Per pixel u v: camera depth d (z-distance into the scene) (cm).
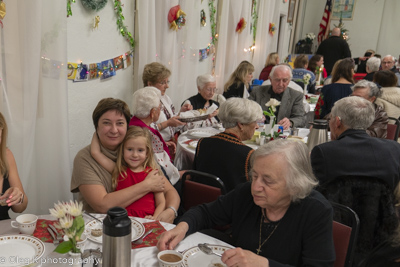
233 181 197
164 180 182
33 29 213
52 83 238
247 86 463
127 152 176
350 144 181
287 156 123
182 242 136
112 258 99
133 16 353
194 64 475
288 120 340
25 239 125
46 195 252
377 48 1030
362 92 285
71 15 269
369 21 1022
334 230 151
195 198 200
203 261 123
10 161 170
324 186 185
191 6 443
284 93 371
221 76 573
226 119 206
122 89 352
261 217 137
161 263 115
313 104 509
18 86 216
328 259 125
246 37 627
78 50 284
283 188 123
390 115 381
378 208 180
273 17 772
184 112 319
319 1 1047
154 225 148
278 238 131
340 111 192
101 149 180
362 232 183
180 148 279
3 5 201
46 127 244
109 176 177
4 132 162
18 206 169
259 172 125
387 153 179
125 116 179
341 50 873
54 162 249
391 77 385
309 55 914
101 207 166
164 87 326
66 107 247
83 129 305
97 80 311
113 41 325
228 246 133
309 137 252
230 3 566
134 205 174
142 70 359
